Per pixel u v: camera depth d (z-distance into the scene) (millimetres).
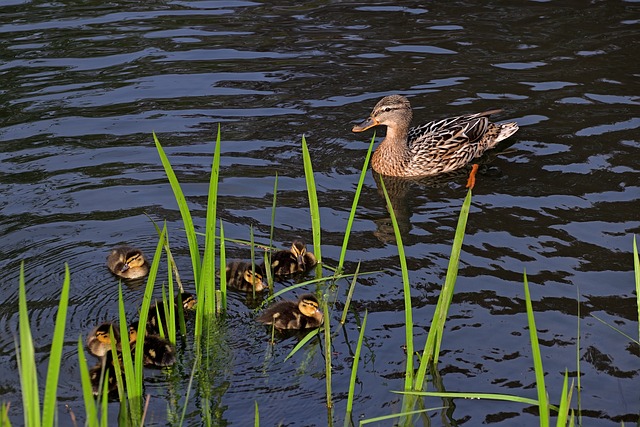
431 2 21062
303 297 9883
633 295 10258
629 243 11414
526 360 9172
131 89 16391
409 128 15094
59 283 10633
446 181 14062
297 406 8500
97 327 9344
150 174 13438
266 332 9852
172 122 15219
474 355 9266
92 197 12727
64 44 18234
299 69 17453
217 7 20688
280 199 12828
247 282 10766
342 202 12977
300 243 11078
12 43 18188
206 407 8469
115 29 19172
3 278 10688
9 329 9664
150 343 9164
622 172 13547
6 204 12453
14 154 13914
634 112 15547
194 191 12977
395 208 12883
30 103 15680
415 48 18359
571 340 9484
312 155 14359
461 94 16453
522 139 14922
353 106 15992
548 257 11125
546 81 16859
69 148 14195
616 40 18625
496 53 18125
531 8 20578
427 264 11055
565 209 12484
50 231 11812
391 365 9125
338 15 20281
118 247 11141
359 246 11602
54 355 6117
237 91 16453
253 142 14625
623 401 8523
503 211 12539
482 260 11094
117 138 14570
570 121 15375
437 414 8391
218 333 9812
